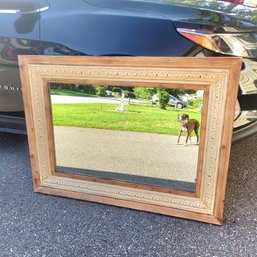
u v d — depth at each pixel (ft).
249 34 4.66
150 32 4.65
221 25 4.61
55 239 4.14
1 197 5.11
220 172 4.18
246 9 5.15
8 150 7.00
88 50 4.95
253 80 4.69
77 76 4.52
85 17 4.91
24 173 5.93
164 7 4.75
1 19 5.41
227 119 3.98
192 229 4.27
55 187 5.11
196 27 4.52
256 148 6.95
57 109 4.86
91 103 4.73
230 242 4.02
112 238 4.13
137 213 4.63
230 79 3.83
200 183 4.35
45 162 5.09
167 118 4.45
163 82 4.18
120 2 4.87
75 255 3.85
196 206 4.42
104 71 4.38
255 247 3.92
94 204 4.87
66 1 5.05
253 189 5.28
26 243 4.07
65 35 5.05
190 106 4.23
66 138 5.00
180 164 4.52
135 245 4.00
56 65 4.55
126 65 4.23
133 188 4.75
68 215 4.62
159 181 4.69
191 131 4.34
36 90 4.75
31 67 4.66
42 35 5.20
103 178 4.92
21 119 6.07
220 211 4.29
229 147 4.07
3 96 5.94
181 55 4.59
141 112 4.56
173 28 4.57
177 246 3.97
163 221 4.45
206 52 4.53
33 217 4.58
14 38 5.40
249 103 4.80
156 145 4.64
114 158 4.90
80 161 5.06
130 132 4.73
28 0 5.16
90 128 4.89
